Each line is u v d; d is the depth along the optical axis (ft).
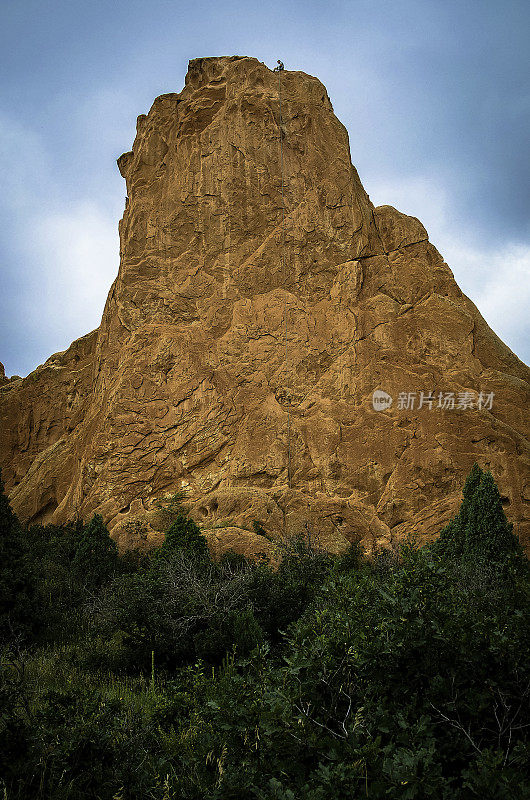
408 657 16.43
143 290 136.05
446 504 110.52
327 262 133.59
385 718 15.12
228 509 106.42
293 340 127.13
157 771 18.86
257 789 14.07
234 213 136.05
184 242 138.31
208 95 145.79
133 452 120.26
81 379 171.22
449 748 14.99
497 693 15.75
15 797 18.85
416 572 17.88
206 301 132.87
